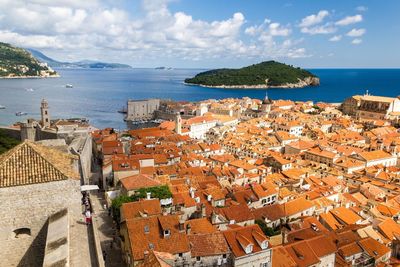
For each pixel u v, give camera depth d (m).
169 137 189.38
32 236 37.19
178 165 128.88
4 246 36.25
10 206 35.84
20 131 145.25
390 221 102.38
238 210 88.50
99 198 99.50
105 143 136.50
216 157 164.88
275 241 83.44
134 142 163.75
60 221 35.75
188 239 66.69
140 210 75.50
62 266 29.09
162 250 63.72
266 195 107.56
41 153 39.69
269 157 169.38
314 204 105.88
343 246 81.56
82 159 96.75
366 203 122.12
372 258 80.50
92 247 38.34
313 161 184.00
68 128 151.12
